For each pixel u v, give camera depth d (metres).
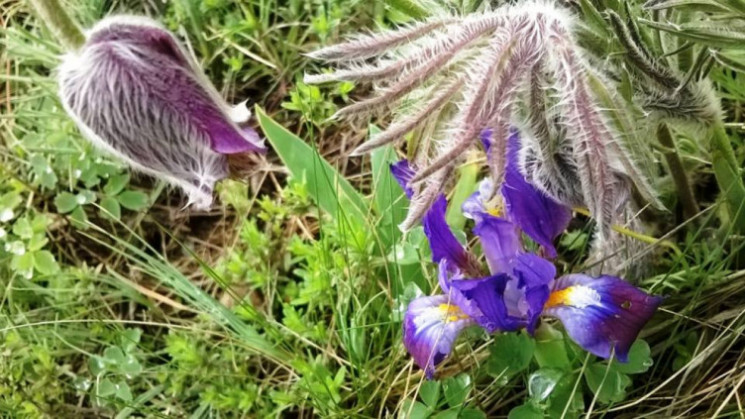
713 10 0.16
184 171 0.16
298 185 0.23
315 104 0.25
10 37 0.26
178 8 0.26
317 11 0.26
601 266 0.20
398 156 0.24
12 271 0.24
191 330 0.23
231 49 0.26
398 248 0.21
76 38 0.15
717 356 0.19
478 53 0.14
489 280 0.16
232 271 0.23
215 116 0.15
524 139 0.16
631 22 0.16
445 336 0.17
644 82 0.17
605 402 0.18
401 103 0.16
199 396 0.22
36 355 0.22
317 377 0.20
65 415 0.22
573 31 0.15
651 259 0.20
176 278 0.22
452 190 0.23
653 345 0.19
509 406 0.20
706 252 0.19
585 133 0.14
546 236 0.17
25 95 0.27
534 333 0.18
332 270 0.22
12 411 0.22
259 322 0.22
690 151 0.21
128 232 0.25
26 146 0.25
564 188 0.16
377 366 0.21
